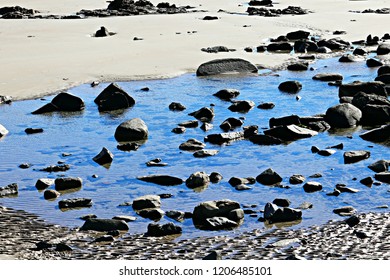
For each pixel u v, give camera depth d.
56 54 43.56
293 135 26.89
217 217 18.97
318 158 24.58
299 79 36.94
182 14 67.44
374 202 20.47
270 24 58.72
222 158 24.73
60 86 35.44
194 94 34.09
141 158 24.86
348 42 47.97
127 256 16.81
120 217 19.42
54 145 26.59
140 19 62.31
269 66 40.38
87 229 18.66
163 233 18.25
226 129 28.09
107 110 31.39
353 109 28.78
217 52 44.53
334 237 17.83
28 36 51.97
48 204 20.81
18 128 28.88
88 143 26.75
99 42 48.59
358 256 16.53
